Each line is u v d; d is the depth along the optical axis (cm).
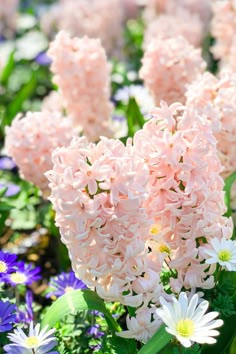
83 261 71
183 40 105
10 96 160
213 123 84
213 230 74
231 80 87
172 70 103
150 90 106
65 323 83
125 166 69
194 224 73
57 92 120
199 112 84
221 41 122
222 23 120
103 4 159
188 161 71
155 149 72
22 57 177
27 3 240
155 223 74
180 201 72
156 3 172
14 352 72
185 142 71
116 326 76
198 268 75
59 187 68
